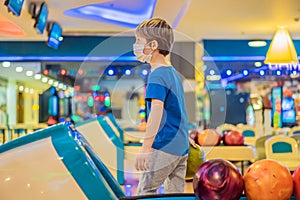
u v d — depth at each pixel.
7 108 9.75
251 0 5.79
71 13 6.98
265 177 1.43
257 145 5.29
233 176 1.44
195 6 6.17
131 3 6.72
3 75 9.32
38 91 9.93
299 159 4.46
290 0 5.80
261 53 9.20
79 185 1.27
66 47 9.07
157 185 2.29
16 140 1.35
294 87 9.62
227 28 7.99
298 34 8.66
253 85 9.68
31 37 8.60
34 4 5.86
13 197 1.27
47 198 1.26
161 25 2.27
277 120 9.59
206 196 1.45
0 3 4.86
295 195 1.47
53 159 1.29
